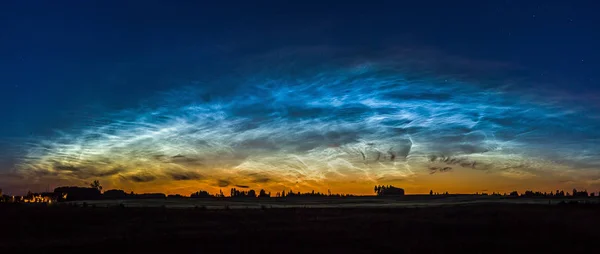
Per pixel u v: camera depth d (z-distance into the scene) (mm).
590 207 39625
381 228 32719
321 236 30266
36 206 39781
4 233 31062
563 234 30469
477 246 28609
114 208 39562
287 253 27062
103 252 27312
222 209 42031
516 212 36969
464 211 38469
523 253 27547
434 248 28219
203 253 26969
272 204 52344
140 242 28625
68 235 31062
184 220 35281
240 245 28406
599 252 27281
